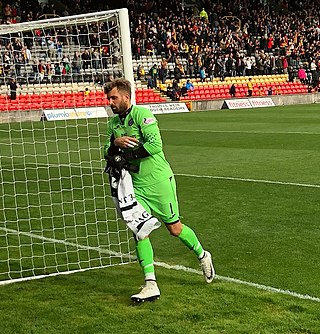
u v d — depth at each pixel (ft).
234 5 207.41
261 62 179.83
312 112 126.82
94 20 29.84
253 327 20.89
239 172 53.67
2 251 32.12
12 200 45.09
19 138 88.79
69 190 48.26
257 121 107.45
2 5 168.45
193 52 174.70
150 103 142.00
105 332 20.94
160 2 197.88
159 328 21.08
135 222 23.25
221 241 32.30
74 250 31.89
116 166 23.38
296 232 33.42
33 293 25.09
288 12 217.36
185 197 43.70
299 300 23.34
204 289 24.79
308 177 49.75
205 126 101.14
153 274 23.80
